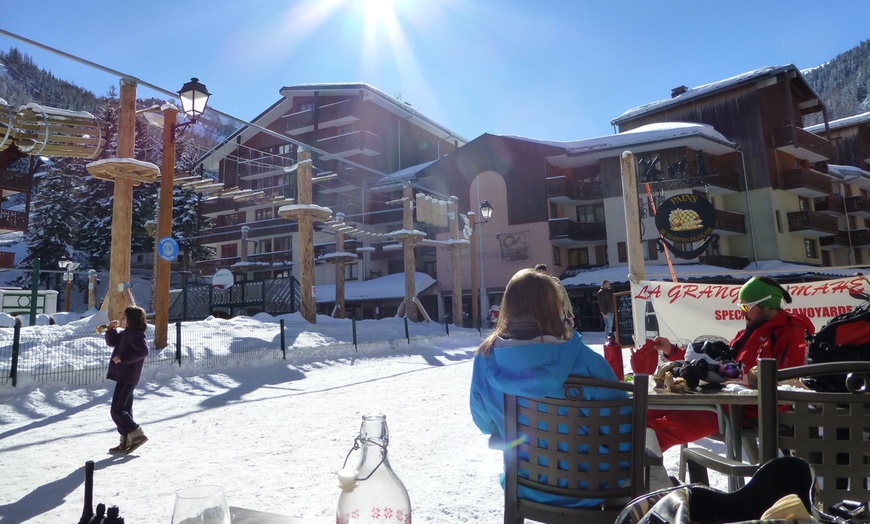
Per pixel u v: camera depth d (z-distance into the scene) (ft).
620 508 6.53
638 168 114.52
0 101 39.29
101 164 42.52
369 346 57.00
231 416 25.75
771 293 11.59
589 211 131.03
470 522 11.14
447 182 137.18
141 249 176.45
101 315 46.14
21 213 87.76
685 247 24.18
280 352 46.83
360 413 25.05
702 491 3.97
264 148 159.84
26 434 23.25
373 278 145.48
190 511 3.35
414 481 14.26
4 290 76.59
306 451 18.25
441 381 35.99
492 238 130.62
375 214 143.33
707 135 111.65
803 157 132.26
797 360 11.06
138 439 19.47
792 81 124.47
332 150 147.43
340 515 4.39
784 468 4.00
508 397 7.20
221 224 178.60
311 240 67.92
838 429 6.62
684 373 9.31
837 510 4.31
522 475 7.11
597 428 6.57
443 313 133.80
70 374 32.24
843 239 137.39
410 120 161.48
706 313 21.77
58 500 14.19
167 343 41.86
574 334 7.04
